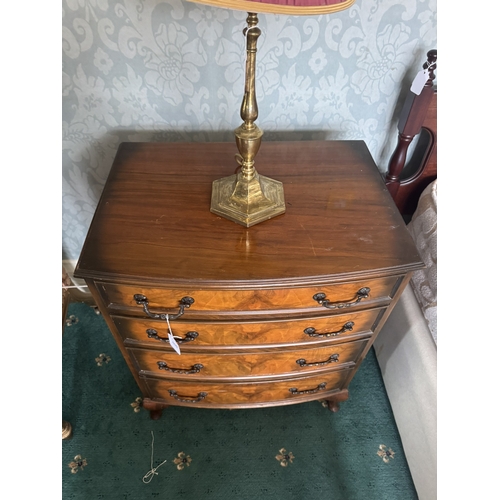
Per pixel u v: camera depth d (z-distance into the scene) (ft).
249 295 2.46
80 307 4.93
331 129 3.78
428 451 3.31
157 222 2.64
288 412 4.08
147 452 3.78
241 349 2.95
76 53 3.17
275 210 2.69
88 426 3.93
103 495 3.52
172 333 2.79
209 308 2.56
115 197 2.82
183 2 2.92
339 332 2.92
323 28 3.12
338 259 2.44
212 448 3.82
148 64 3.25
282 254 2.46
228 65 3.27
